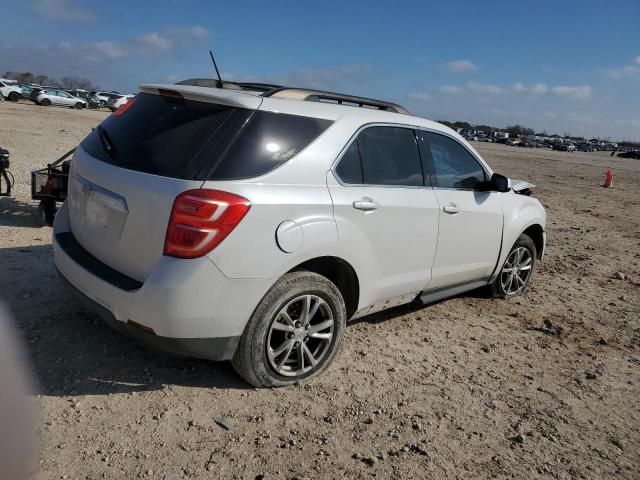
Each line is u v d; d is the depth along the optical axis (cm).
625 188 2242
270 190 329
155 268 308
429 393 380
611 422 373
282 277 340
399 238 411
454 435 336
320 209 350
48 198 661
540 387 409
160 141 338
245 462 289
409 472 297
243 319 325
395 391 377
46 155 1335
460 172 489
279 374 355
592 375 436
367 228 383
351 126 385
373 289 404
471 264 502
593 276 743
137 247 322
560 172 2897
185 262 304
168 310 304
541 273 732
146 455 286
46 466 269
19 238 621
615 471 321
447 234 459
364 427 331
